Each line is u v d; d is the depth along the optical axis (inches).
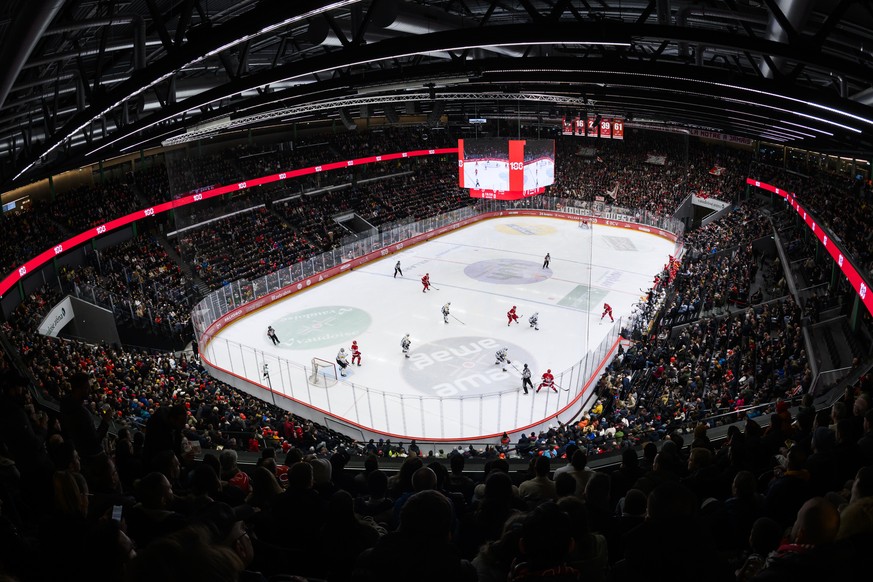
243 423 771.4
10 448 269.9
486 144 1343.5
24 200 1701.5
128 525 181.9
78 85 752.3
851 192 1437.0
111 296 1409.9
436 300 1612.9
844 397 414.3
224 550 91.0
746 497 214.8
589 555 178.2
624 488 286.4
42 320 1238.9
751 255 1610.5
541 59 573.9
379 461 434.0
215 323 1438.2
